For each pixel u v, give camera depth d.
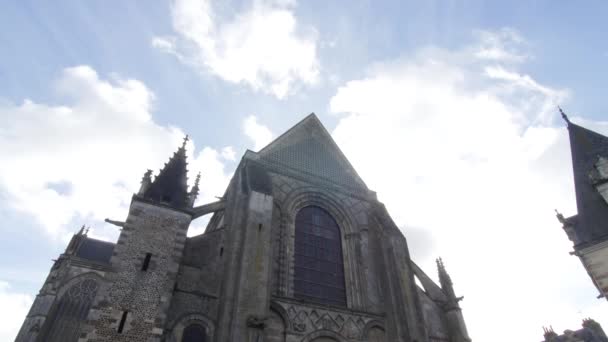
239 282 19.16
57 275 40.72
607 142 27.14
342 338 22.33
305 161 32.25
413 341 21.81
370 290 26.05
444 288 28.53
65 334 35.75
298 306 22.36
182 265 21.83
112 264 19.22
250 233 21.38
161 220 22.16
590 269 21.52
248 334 17.56
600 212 23.38
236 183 27.59
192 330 19.22
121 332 17.38
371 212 30.89
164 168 25.30
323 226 28.67
